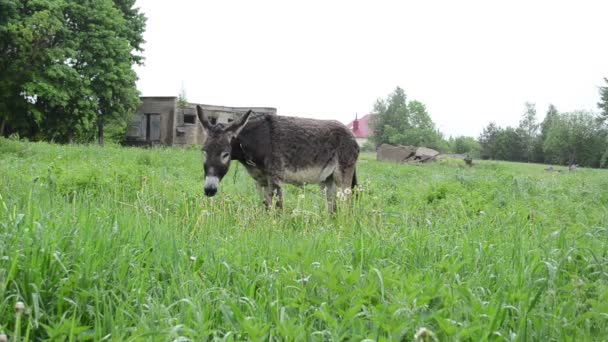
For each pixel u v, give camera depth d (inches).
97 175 297.9
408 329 101.9
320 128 312.5
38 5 1164.5
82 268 128.8
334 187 333.4
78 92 1223.5
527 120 3152.1
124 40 1320.1
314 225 229.8
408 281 117.5
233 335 109.1
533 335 111.0
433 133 3029.0
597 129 2519.7
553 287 134.6
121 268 136.9
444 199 320.5
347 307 120.9
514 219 251.3
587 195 411.2
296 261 144.3
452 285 123.9
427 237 191.8
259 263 156.0
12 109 1207.6
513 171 1033.5
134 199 279.4
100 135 1364.4
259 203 304.2
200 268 149.9
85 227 161.3
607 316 117.1
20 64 1135.0
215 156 276.5
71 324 102.0
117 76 1291.8
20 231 143.3
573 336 104.9
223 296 126.5
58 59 1160.2
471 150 3056.1
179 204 266.4
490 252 173.3
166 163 597.3
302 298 119.5
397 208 304.2
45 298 120.4
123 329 107.6
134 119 1425.9
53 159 509.4
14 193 242.2
